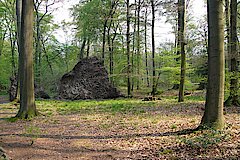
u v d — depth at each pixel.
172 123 9.09
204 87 22.78
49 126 9.59
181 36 15.32
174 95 21.31
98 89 22.19
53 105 16.70
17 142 7.37
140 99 19.88
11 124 10.12
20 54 11.30
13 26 33.50
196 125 8.38
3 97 26.72
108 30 26.83
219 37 6.88
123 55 27.58
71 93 21.75
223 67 7.04
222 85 7.08
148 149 6.26
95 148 6.66
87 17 25.00
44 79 31.75
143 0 21.47
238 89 11.73
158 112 11.93
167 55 18.75
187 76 19.36
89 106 15.68
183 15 15.16
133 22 25.70
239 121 8.66
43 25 32.91
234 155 5.24
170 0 19.59
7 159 5.70
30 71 11.38
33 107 11.49
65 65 35.78
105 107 14.84
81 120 10.70
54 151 6.52
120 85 27.52
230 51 12.09
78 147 6.80
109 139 7.45
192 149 5.82
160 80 21.41
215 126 7.04
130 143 6.89
